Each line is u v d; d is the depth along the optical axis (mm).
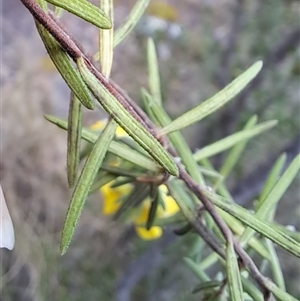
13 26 398
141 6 82
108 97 57
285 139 319
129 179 101
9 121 362
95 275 342
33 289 320
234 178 315
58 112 390
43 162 366
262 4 322
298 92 324
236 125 324
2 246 52
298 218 302
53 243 348
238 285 73
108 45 70
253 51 319
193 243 132
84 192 61
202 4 407
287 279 291
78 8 53
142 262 297
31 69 380
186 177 82
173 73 391
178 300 324
